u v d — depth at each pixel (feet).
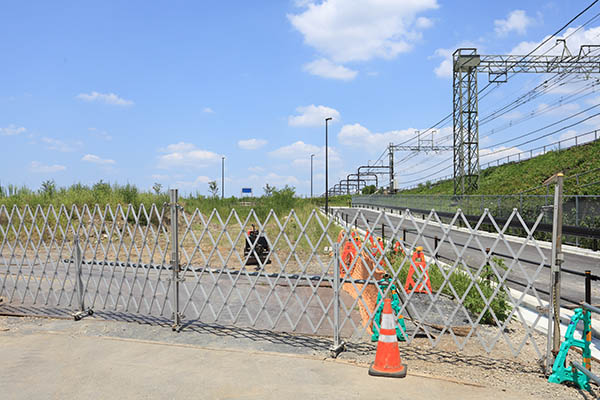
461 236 71.10
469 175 134.00
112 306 25.04
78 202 62.28
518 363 16.80
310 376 14.64
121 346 17.81
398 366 14.96
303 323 21.61
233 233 61.00
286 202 91.09
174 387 13.70
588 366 14.90
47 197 64.49
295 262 42.70
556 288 15.52
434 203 130.93
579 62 102.99
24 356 16.63
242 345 18.22
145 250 48.42
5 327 20.79
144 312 23.79
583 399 13.60
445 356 17.39
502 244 61.31
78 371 15.10
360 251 18.52
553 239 15.66
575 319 15.23
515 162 180.65
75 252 22.84
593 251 54.54
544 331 20.75
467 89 133.90
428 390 13.61
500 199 85.76
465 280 25.39
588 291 21.02
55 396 13.09
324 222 62.08
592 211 61.36
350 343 18.63
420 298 25.81
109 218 58.54
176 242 20.77
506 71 117.60
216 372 14.96
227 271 20.68
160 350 17.33
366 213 148.36
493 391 13.75
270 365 15.66
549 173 130.21
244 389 13.53
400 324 19.22
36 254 25.05
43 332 19.94
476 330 17.21
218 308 24.41
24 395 13.16
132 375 14.70
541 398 13.44
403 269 28.14
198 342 18.65
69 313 23.48
